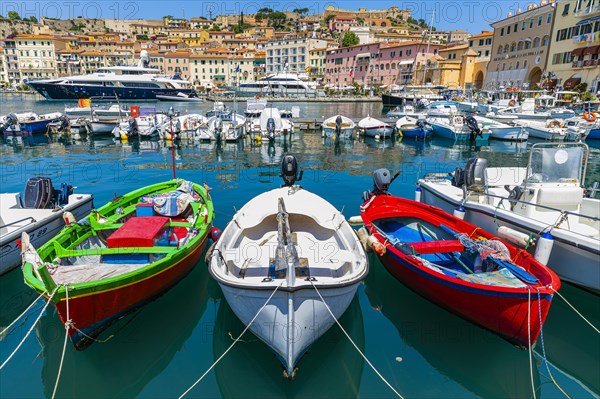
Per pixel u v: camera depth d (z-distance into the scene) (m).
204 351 6.14
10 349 6.08
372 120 28.97
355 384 5.57
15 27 113.19
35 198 8.97
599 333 6.60
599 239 7.08
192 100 59.25
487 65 59.72
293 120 32.19
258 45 106.69
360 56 81.06
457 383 5.61
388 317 6.96
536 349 6.23
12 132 27.53
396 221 9.19
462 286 5.93
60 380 5.56
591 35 40.50
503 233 7.73
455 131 25.81
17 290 7.52
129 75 59.31
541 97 33.59
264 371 5.73
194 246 7.22
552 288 5.50
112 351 6.11
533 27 49.72
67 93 56.78
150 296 6.56
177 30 111.00
